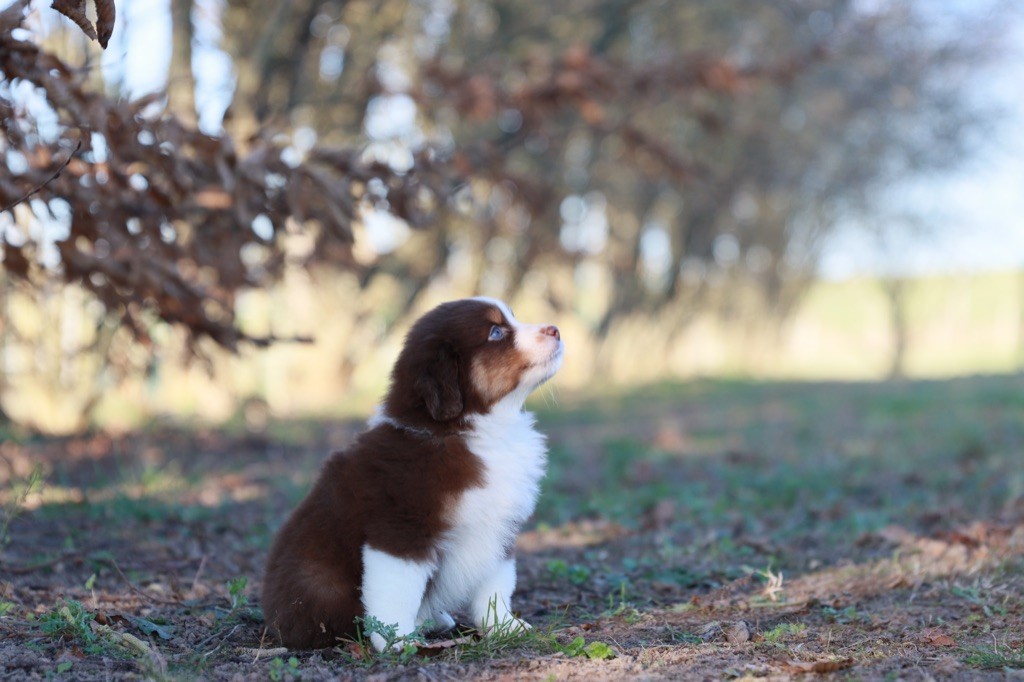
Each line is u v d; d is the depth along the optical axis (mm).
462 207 17594
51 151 6938
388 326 26266
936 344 68438
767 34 26625
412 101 14453
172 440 14250
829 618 5793
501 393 5297
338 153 8227
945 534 7836
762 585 6785
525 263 20000
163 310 8172
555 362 5418
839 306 68938
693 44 26359
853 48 26922
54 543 7645
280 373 23703
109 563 7188
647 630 5652
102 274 7812
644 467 13305
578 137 24344
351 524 4996
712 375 40906
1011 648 4906
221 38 14281
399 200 8477
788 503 10484
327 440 15328
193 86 11242
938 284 62406
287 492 10438
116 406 18234
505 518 5156
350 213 7855
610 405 26391
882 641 5199
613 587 6926
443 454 5047
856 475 11875
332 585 5004
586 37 23219
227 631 5586
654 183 29188
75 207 7156
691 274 42250
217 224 8211
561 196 23156
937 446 14438
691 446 16125
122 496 9109
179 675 4535
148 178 7367
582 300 46406
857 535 8242
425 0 19031
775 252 46281
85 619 5305
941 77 33812
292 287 21953
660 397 29094
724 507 10133
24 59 6523
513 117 18141
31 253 7902
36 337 12742
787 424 19516
